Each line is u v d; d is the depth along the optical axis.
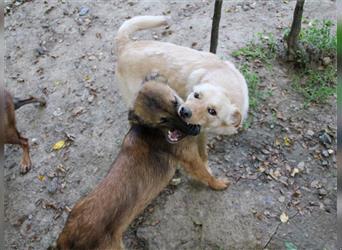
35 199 1.17
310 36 1.30
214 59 1.03
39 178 1.21
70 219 0.82
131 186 0.87
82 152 1.23
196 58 1.02
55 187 1.18
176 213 1.05
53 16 1.64
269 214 1.01
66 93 1.38
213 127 0.91
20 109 1.38
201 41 1.39
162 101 0.86
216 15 1.13
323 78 1.25
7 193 1.20
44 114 1.34
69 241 0.81
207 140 1.16
